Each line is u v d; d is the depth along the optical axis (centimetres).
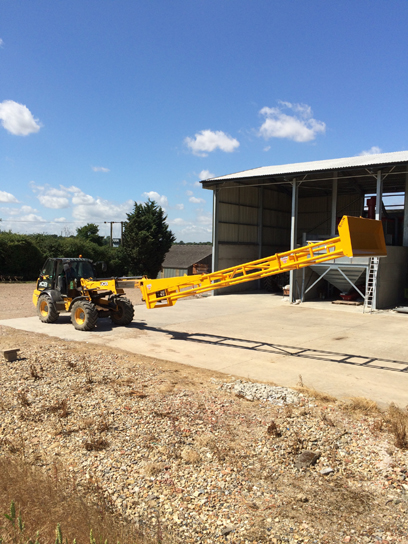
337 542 337
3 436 516
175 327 1320
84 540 300
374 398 679
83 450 481
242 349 1027
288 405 628
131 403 621
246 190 2594
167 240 3641
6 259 3091
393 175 2233
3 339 1074
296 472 445
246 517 367
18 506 342
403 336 1216
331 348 1051
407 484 423
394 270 1877
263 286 2723
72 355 904
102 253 3644
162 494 399
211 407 615
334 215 2172
